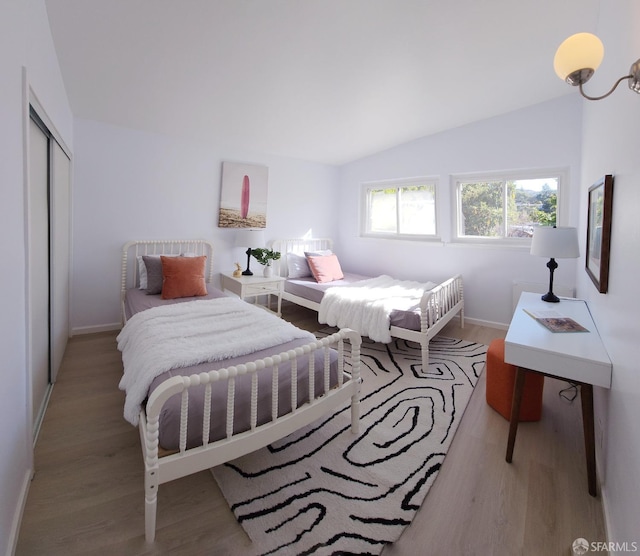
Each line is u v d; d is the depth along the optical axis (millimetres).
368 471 1583
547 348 1525
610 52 1729
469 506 1394
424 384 2461
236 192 3965
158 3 1787
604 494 1383
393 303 3020
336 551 1190
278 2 1842
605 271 1549
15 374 1279
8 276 1206
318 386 1728
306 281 4039
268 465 1614
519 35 2232
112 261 3271
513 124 3428
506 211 3660
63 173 2613
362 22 2041
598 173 1991
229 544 1215
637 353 1054
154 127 3277
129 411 1429
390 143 4223
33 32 1545
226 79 2545
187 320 2189
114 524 1278
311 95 2877
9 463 1190
